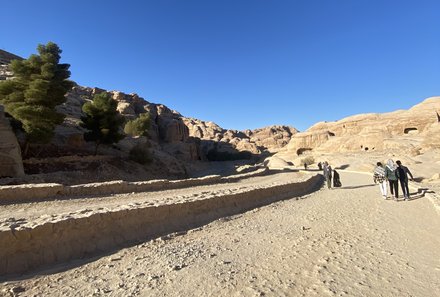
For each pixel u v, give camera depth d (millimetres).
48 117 33750
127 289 4973
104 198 13797
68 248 6602
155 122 105438
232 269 5840
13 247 5820
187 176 54438
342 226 9547
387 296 4594
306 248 7180
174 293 4793
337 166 60719
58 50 38750
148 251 7109
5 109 34312
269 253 6871
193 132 146500
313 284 5059
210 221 10688
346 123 98188
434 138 61375
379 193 17953
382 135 79938
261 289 4887
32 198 12414
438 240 7668
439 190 16578
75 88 86562
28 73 35938
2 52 74875
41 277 5469
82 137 45094
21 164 27141
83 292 4875
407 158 49906
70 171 31922
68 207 11156
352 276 5383
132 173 41938
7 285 5066
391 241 7672
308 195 19203
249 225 10180
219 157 118625
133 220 8336
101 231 7434
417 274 5457
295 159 87438
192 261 6352
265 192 16250
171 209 9695
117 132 43438
